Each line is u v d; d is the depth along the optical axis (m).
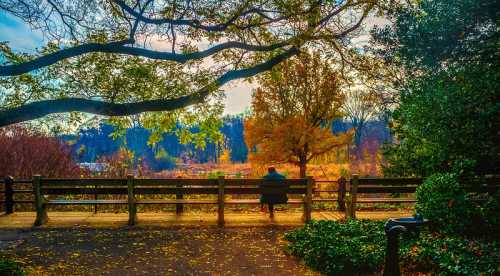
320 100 22.58
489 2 8.92
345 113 24.12
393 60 10.23
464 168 8.94
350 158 36.28
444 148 9.08
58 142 18.11
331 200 11.31
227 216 11.23
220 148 59.50
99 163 18.27
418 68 10.05
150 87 7.66
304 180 10.68
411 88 10.10
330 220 9.99
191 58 7.93
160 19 7.89
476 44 9.28
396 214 11.50
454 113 8.62
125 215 11.30
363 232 8.49
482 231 8.19
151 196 14.21
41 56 7.64
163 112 9.26
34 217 10.96
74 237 9.08
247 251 8.09
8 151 16.05
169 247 8.34
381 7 9.37
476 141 8.69
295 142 23.39
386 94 11.33
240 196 15.12
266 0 8.09
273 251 8.10
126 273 6.77
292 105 23.39
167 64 8.09
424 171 10.95
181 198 11.49
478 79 8.51
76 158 19.05
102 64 7.56
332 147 24.11
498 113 8.29
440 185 8.41
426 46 9.61
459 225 8.07
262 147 24.14
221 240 8.91
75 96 7.76
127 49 7.48
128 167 18.27
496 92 8.27
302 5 8.34
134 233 9.46
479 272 5.77
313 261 7.18
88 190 10.33
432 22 9.41
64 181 10.27
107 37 8.38
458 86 8.76
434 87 9.22
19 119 6.56
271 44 9.12
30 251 8.01
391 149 11.25
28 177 16.14
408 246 7.13
